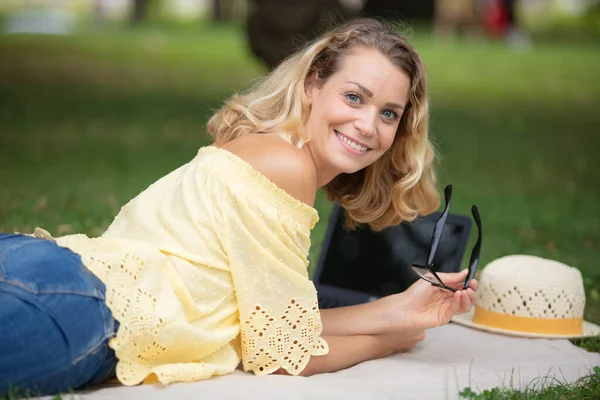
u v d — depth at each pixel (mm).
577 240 10383
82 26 42250
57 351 4680
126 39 35594
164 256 5207
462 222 7027
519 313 6824
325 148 5695
